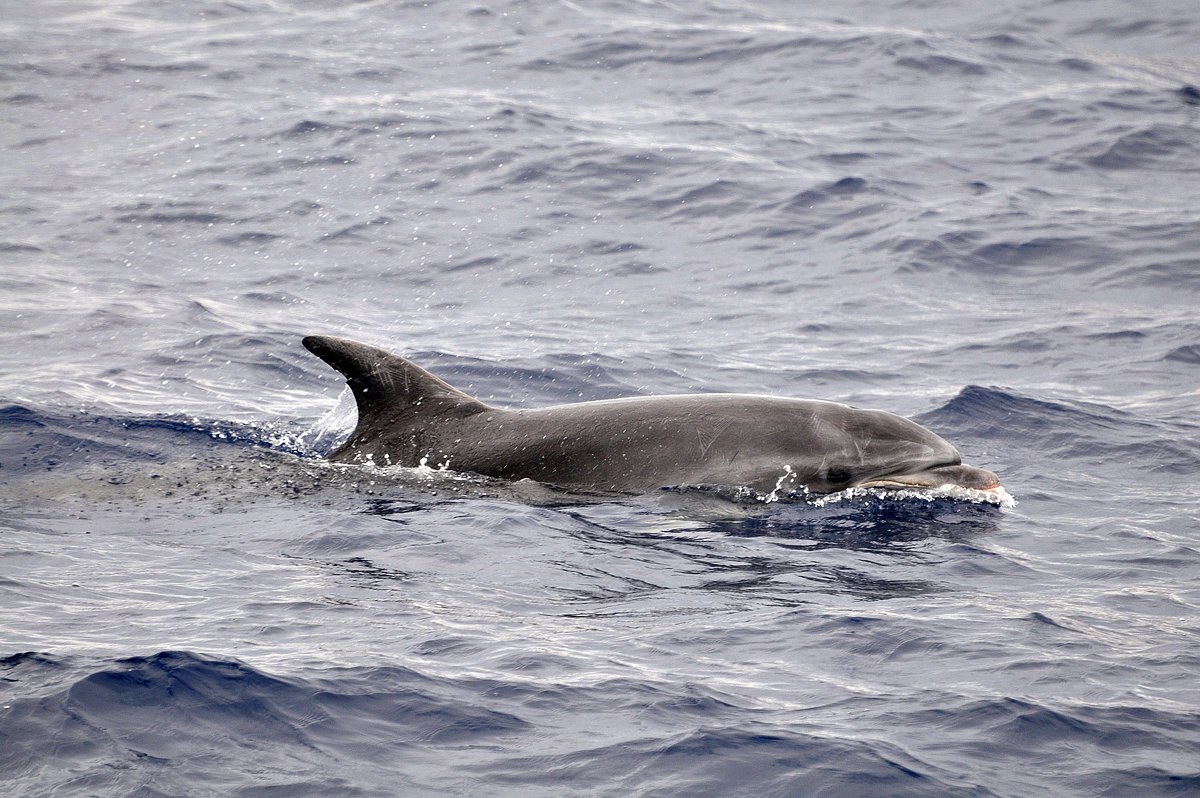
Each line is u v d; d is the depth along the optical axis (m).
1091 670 29.95
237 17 137.25
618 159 98.88
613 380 62.56
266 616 31.97
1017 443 53.25
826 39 136.50
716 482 44.03
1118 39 149.50
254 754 25.23
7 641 29.34
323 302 74.19
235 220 86.81
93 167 96.12
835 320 72.62
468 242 84.19
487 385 61.53
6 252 79.50
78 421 51.78
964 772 25.30
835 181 95.62
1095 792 24.66
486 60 125.12
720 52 131.12
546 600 34.25
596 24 137.62
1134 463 50.62
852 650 31.03
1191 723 27.30
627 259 82.06
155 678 27.52
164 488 43.91
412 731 26.47
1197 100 119.31
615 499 43.50
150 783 23.88
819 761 25.56
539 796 24.25
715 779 24.95
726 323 72.19
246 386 60.28
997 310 74.19
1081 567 38.12
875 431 45.28
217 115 107.25
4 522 39.41
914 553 38.94
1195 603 35.03
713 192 93.12
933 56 131.75
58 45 124.50
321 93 113.62
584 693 28.25
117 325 67.94
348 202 90.50
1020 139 107.69
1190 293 75.81
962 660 30.48
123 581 34.19
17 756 24.55
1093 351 67.06
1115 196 94.00
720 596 34.78
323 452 50.34
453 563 36.97
